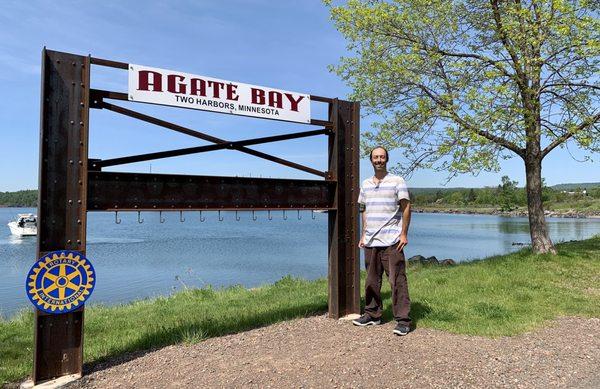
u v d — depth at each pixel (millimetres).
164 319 7125
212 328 5512
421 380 3787
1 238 50000
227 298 9844
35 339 3891
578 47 9523
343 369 4000
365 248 5543
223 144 5145
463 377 3855
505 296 7117
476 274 9039
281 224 81188
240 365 4129
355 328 5348
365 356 4316
